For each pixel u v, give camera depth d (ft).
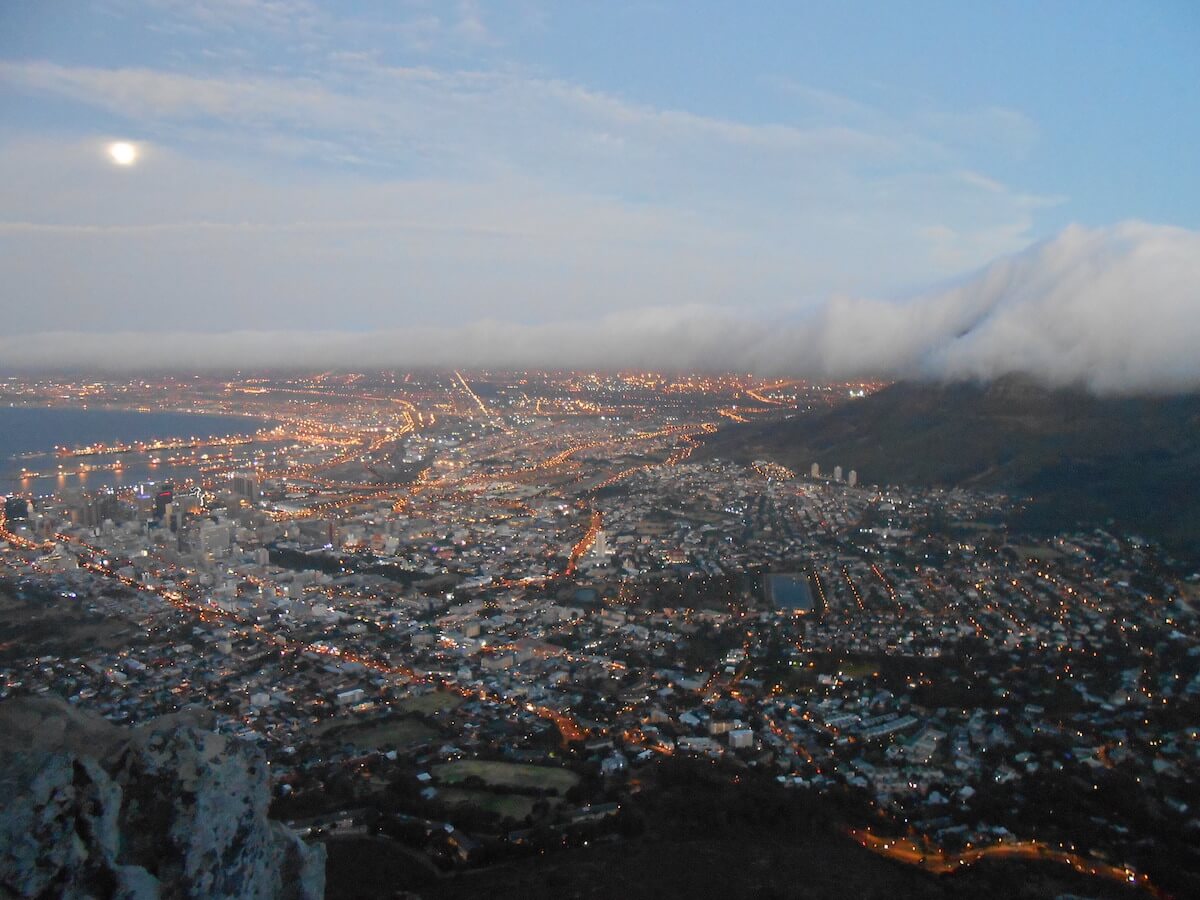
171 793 102.37
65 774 90.43
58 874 86.17
